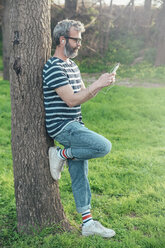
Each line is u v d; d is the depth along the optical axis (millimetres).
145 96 11016
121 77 15352
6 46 15125
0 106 9578
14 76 2971
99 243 2934
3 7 15203
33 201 3119
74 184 3131
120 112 9062
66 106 2885
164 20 17750
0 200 3893
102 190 4285
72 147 2951
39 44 2932
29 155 3070
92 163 5332
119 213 3621
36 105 3010
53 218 3195
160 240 2992
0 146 6402
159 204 3766
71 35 2803
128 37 21250
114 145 6465
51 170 3115
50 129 2961
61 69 2799
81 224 3324
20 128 3043
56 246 2900
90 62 18016
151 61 18594
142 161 5426
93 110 9141
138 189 4312
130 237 3047
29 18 2863
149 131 7609
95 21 18922
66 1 18250
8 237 3133
